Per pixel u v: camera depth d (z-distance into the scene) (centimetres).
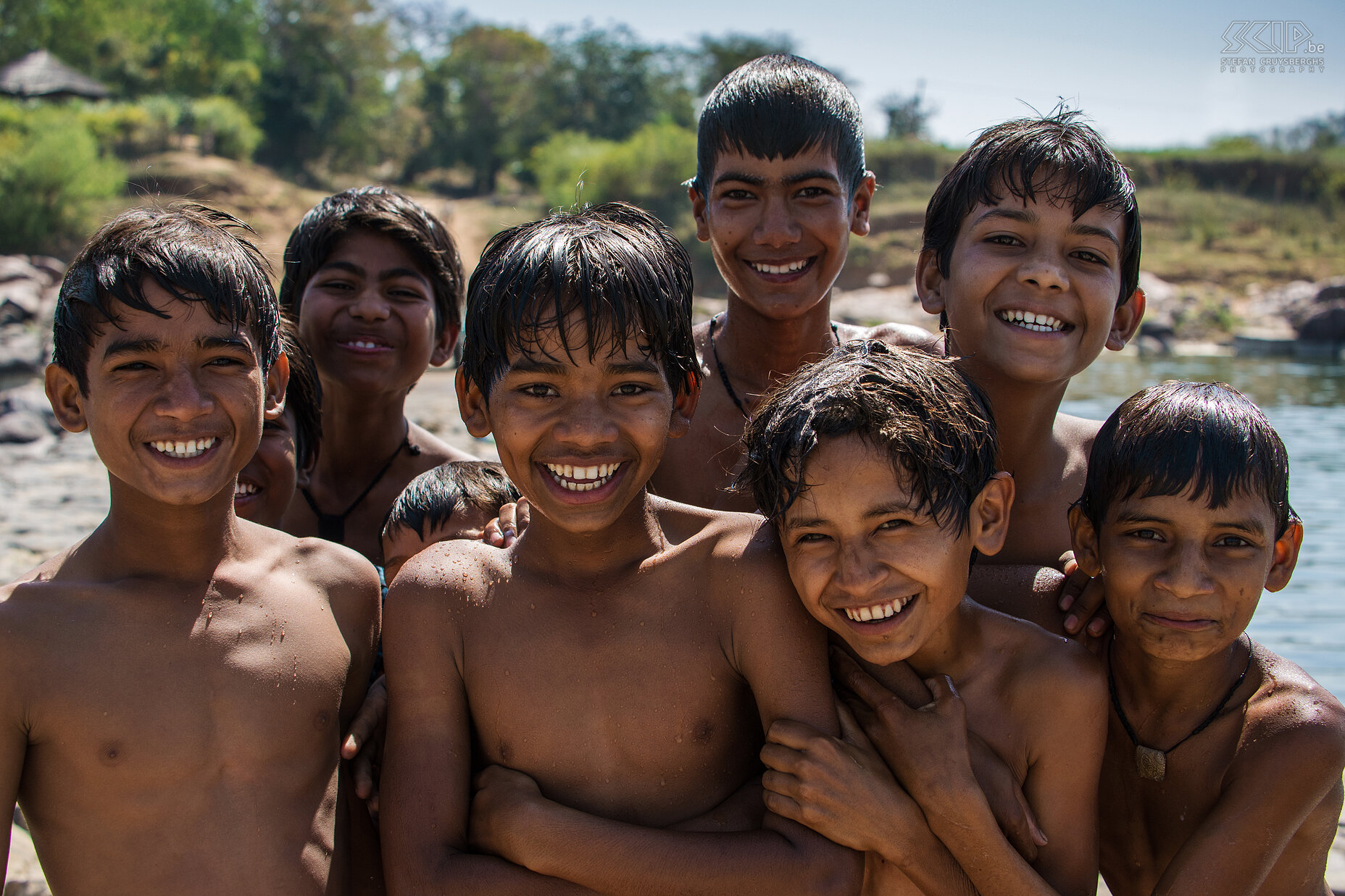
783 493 201
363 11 6594
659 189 4406
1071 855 212
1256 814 214
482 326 205
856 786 197
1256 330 2639
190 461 195
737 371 333
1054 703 214
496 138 6512
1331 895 250
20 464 1077
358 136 6088
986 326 264
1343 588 748
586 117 6781
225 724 196
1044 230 258
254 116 5631
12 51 5078
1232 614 214
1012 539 281
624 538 213
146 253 196
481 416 219
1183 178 4397
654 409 202
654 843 191
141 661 195
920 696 217
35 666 189
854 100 333
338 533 355
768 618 206
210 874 188
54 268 2230
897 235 3494
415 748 203
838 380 203
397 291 342
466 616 210
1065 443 293
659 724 205
